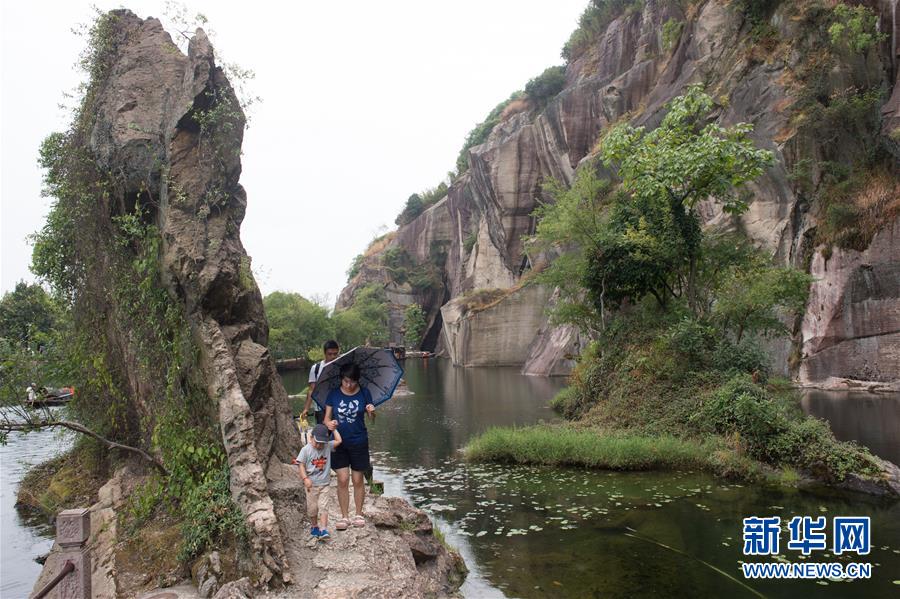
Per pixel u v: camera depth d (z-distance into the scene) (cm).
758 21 2539
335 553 516
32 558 743
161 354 663
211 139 678
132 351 713
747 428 1042
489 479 1003
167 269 638
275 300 4916
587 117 4084
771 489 891
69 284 845
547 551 666
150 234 662
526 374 3406
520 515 801
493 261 5247
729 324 1512
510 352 4334
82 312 803
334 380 586
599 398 1443
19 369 685
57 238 830
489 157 4897
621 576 593
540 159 4575
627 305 1722
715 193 1502
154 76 727
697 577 587
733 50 2608
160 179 669
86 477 913
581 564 627
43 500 911
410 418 1795
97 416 844
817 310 2045
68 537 414
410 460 1191
